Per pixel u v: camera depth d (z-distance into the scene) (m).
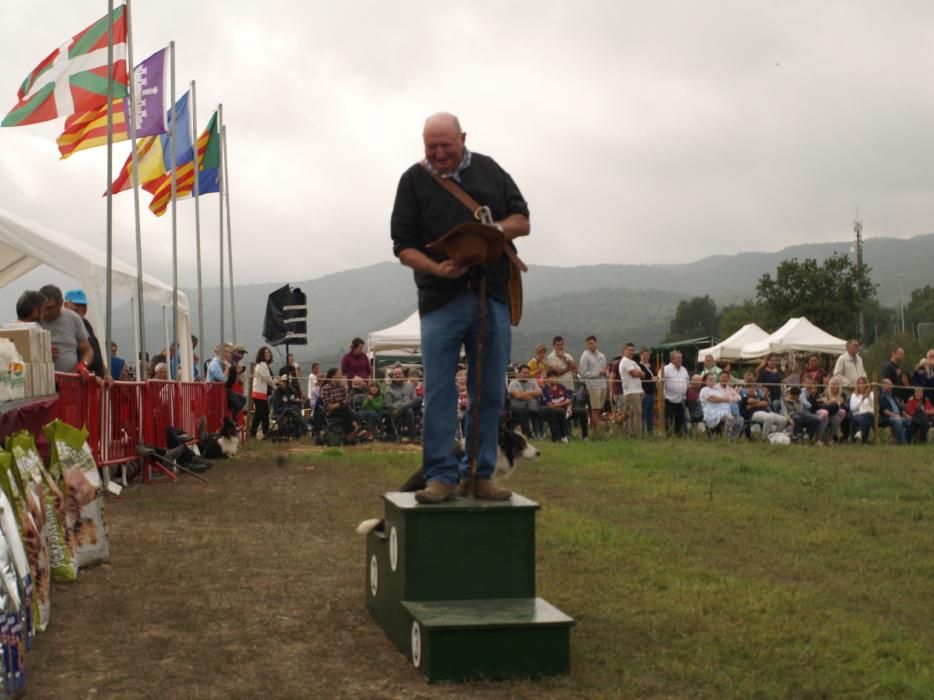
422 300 4.88
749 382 20.12
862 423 18.64
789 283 64.56
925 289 110.06
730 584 6.28
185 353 18.41
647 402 19.12
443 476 4.80
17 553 4.35
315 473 12.48
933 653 4.93
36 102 12.91
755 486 11.28
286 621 5.24
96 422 9.89
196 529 8.00
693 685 4.30
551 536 7.84
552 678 4.33
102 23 13.00
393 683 4.26
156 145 17.12
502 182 4.92
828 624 5.39
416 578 4.60
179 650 4.71
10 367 5.75
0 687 3.81
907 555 7.52
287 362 21.31
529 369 18.94
